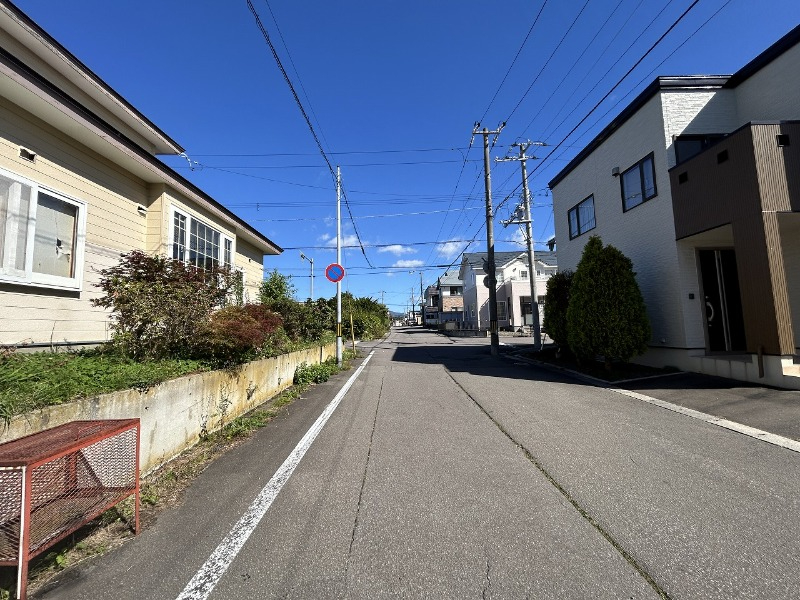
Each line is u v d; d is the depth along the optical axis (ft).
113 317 18.02
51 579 8.01
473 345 74.79
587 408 21.45
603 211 41.86
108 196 23.22
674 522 9.75
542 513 10.31
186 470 13.57
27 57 23.58
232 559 8.62
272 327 25.73
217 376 18.22
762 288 24.21
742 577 7.72
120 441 11.45
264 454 15.23
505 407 22.00
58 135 19.95
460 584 7.69
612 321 30.78
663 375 29.86
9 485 8.07
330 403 24.18
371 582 7.79
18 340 17.72
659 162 33.06
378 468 13.60
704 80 32.86
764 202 24.14
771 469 12.83
